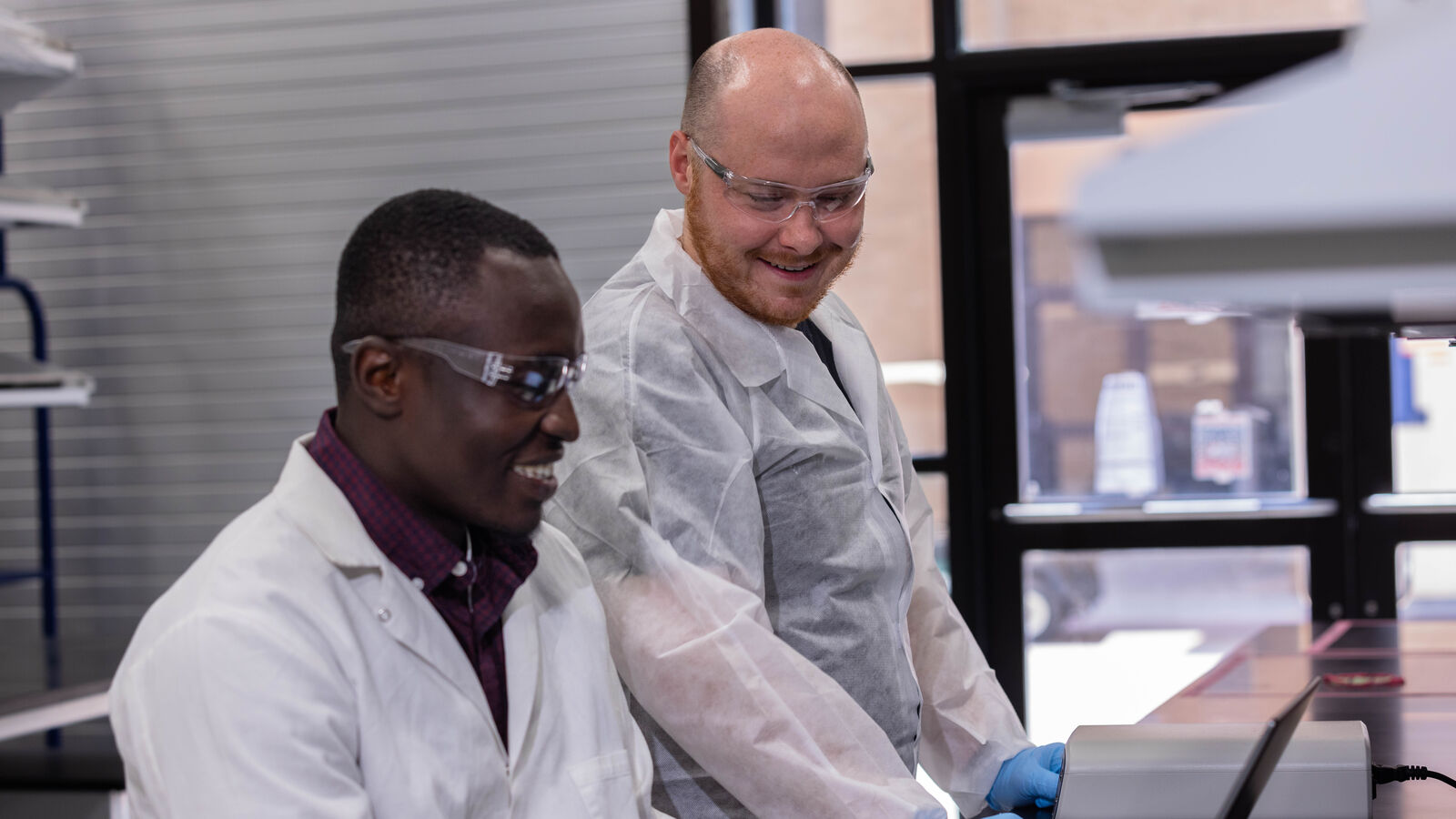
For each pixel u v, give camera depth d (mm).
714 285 1433
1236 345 3684
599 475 1358
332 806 948
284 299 3771
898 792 1306
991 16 3684
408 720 1046
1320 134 320
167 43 3787
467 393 1021
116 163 3818
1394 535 3625
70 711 2561
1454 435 3598
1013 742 1583
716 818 1411
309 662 985
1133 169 325
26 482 3865
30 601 3873
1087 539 3721
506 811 1105
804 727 1303
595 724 1205
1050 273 3727
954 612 1684
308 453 1091
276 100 3760
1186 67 3576
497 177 3713
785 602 1455
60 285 3848
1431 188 305
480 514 1058
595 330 1430
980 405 3744
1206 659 3715
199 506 3814
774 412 1447
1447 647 2131
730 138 1338
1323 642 2225
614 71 3658
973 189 3717
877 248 3760
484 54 3701
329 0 3734
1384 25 339
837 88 1353
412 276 1017
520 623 1162
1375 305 344
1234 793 923
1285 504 3678
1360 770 1188
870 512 1508
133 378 3826
